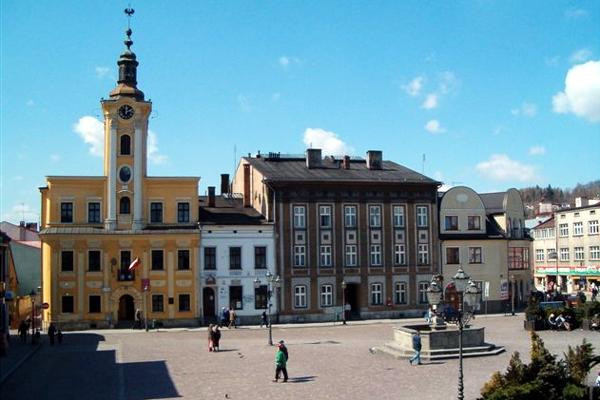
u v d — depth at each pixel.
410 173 78.25
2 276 55.44
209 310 69.38
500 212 81.25
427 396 30.62
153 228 68.69
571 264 104.50
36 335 55.88
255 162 76.94
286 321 70.19
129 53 71.00
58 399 31.62
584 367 26.77
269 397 31.11
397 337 45.44
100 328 66.56
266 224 70.56
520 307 80.56
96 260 67.38
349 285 74.12
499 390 24.00
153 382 35.56
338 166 78.25
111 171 68.25
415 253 75.06
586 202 108.62
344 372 37.50
